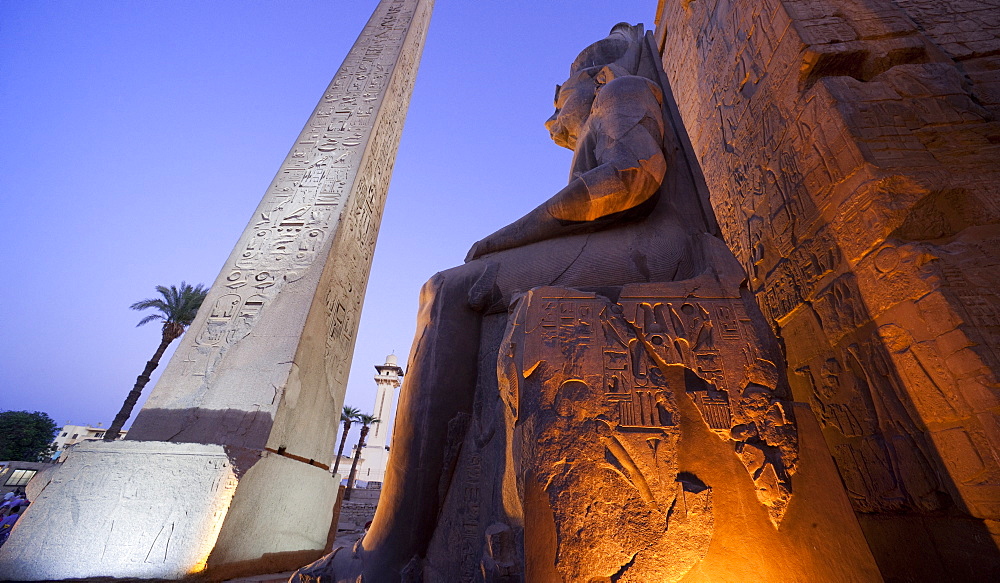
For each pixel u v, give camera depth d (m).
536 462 1.42
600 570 1.25
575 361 1.58
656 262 2.02
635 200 2.12
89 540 3.19
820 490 1.37
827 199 2.66
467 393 1.95
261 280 5.01
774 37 3.31
